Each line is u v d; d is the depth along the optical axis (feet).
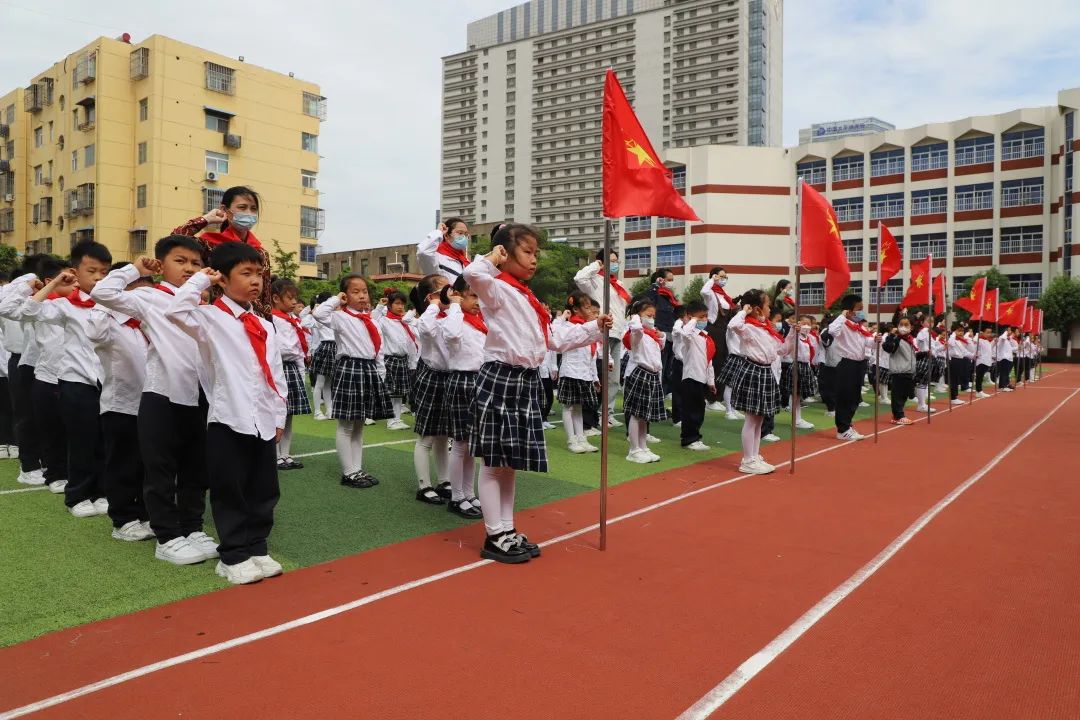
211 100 105.09
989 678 9.78
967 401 52.60
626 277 183.52
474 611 11.81
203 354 13.38
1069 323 130.72
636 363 25.93
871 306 156.15
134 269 13.98
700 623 11.49
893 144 152.87
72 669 9.55
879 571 14.12
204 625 11.04
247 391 13.05
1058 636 11.16
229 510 13.08
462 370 17.88
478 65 290.97
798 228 25.38
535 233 15.02
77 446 16.57
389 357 31.55
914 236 151.64
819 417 41.32
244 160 109.19
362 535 15.93
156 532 14.14
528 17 322.55
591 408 30.12
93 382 16.62
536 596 12.55
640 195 15.94
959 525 17.60
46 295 16.17
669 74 253.85
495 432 14.32
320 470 22.36
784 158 168.35
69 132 106.83
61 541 14.83
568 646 10.56
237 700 8.86
